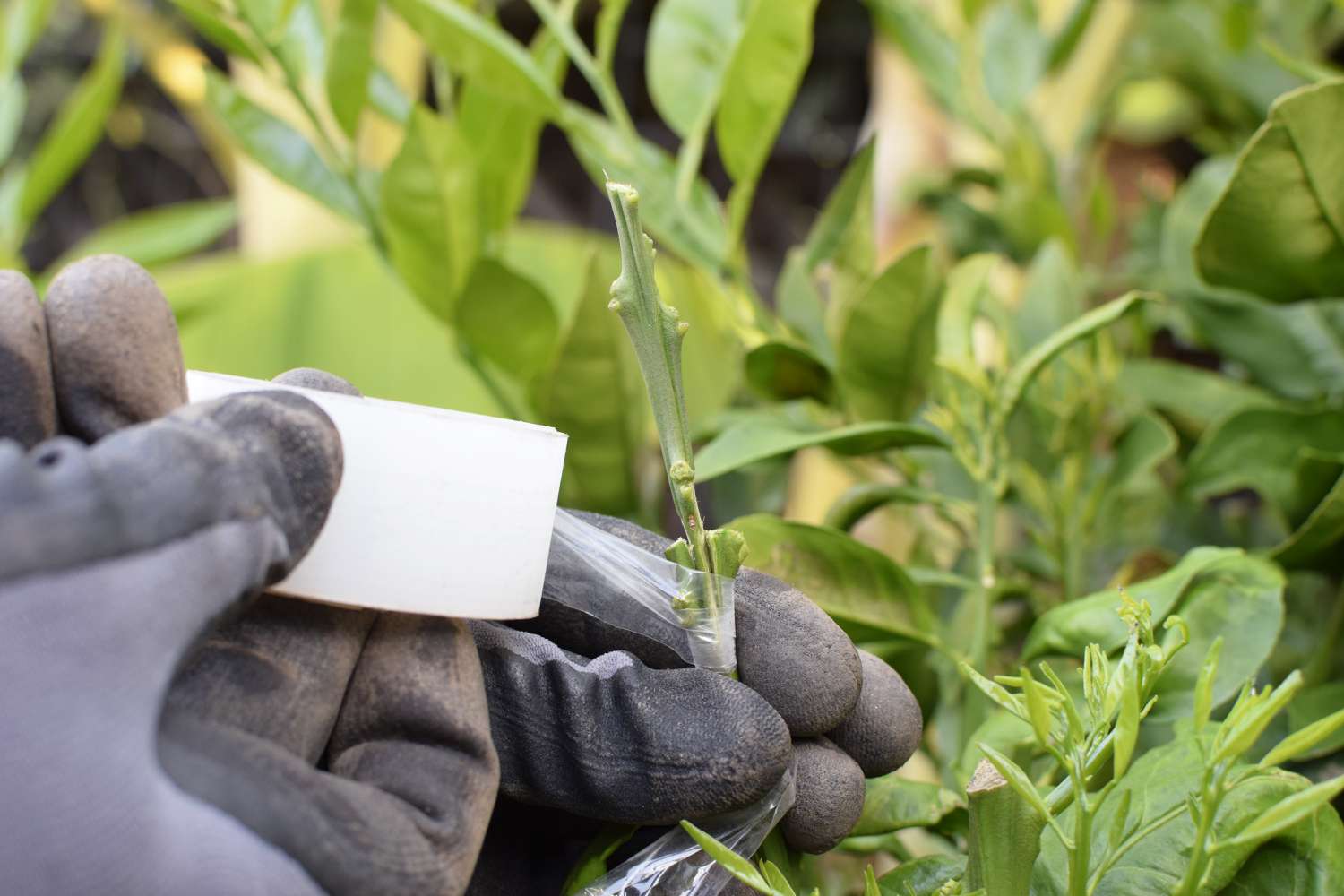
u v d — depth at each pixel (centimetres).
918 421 60
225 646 40
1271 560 55
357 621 41
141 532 38
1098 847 45
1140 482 68
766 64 56
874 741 44
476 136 64
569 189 184
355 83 59
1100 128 104
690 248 63
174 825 38
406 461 40
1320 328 66
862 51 175
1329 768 52
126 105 179
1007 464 55
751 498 65
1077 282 69
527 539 41
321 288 99
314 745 41
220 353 96
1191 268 68
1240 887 45
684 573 43
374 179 64
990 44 81
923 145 90
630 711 42
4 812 37
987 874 43
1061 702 42
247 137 63
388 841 39
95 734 38
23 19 82
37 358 40
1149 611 43
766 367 56
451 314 61
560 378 57
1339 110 50
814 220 185
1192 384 70
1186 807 45
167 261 84
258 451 39
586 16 168
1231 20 80
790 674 43
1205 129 103
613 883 43
